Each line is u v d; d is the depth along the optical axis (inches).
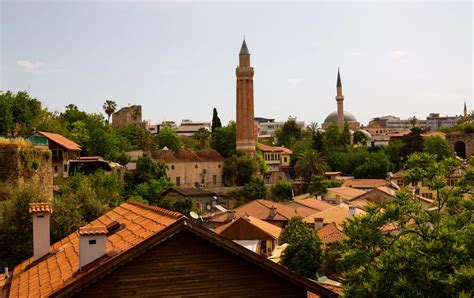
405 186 952.9
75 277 578.9
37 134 2854.3
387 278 716.7
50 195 2322.8
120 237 690.8
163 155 4751.5
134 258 575.2
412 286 684.7
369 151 6190.9
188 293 590.2
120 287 569.3
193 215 1504.7
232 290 606.2
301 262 1750.7
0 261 1296.8
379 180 4763.8
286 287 627.5
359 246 841.5
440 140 5713.6
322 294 621.3
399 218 842.2
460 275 654.5
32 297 603.8
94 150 4047.7
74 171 3272.6
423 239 793.6
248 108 5482.3
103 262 581.3
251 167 4968.0
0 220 1330.0
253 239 2107.5
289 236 2219.5
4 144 1968.5
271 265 609.3
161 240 571.8
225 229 2129.7
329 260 1749.5
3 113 2701.8
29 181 2069.4
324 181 4717.0
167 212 678.5
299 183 4894.2
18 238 1318.9
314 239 1800.0
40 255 844.6
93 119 4677.7
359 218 864.9
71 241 861.8
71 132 4082.2
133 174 3905.0
